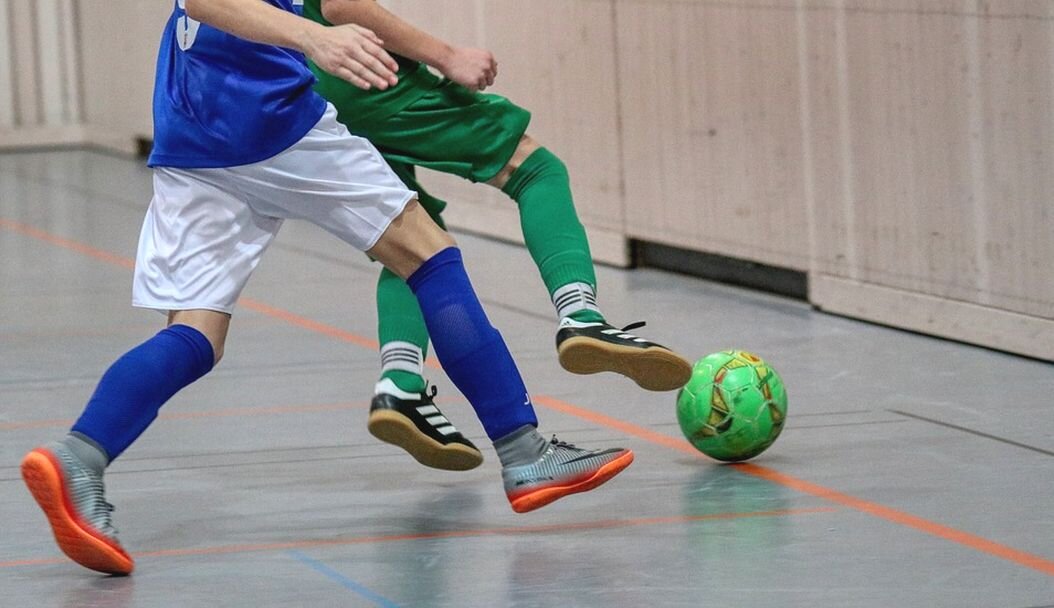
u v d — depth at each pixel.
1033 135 11.01
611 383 10.74
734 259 14.84
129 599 6.52
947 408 9.76
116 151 28.53
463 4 18.06
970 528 7.15
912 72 12.02
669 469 8.44
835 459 8.55
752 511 7.55
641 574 6.61
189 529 7.59
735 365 8.46
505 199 18.03
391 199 7.09
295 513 7.82
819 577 6.49
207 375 11.40
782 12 13.31
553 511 7.70
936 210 12.00
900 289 12.50
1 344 12.85
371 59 6.54
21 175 25.38
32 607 6.46
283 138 6.85
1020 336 11.31
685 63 14.70
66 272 16.53
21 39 29.20
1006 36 11.11
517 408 7.26
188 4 6.75
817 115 13.11
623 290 14.88
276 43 6.64
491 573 6.72
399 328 8.01
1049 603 6.06
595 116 16.16
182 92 6.93
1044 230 11.03
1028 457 8.45
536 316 13.50
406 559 6.98
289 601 6.43
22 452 9.27
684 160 14.94
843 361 11.38
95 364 12.00
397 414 7.84
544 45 16.78
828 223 13.20
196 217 6.97
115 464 8.91
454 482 8.37
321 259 17.27
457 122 7.95
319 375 11.34
